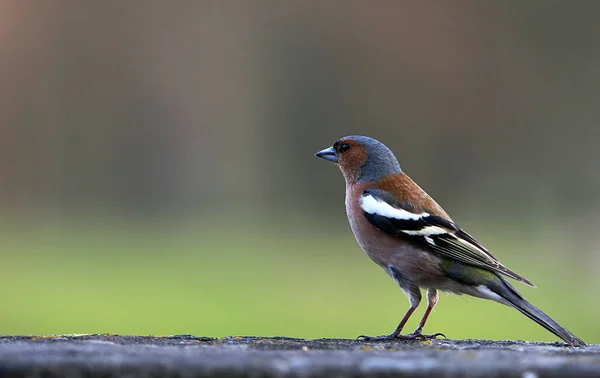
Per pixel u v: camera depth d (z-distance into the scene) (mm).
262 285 12859
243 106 25453
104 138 25125
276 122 25188
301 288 12633
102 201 24312
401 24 26359
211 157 24812
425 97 26188
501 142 25484
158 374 2789
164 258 15859
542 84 25922
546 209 20781
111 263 15273
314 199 23172
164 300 11484
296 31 25938
